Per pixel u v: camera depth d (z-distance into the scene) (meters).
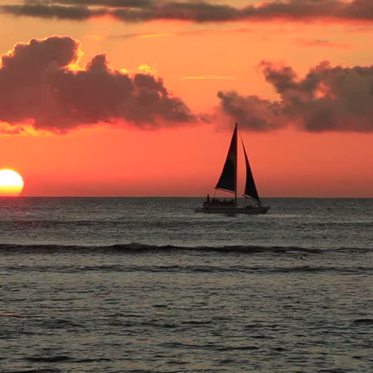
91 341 84.38
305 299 112.75
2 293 117.19
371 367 75.06
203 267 155.62
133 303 108.25
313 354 79.56
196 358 77.94
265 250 192.88
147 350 80.81
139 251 190.25
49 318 96.50
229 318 97.44
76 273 144.50
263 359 77.69
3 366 74.50
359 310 103.50
